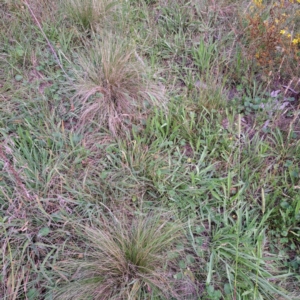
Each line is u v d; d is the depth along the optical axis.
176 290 2.29
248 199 2.74
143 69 3.38
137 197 2.70
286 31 3.53
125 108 3.18
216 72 3.59
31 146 2.87
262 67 3.56
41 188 2.63
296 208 2.54
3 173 2.64
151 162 2.83
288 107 3.38
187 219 2.61
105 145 2.97
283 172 2.91
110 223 2.51
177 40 3.79
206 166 2.94
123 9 3.98
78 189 2.65
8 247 2.28
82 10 3.77
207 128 3.13
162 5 4.18
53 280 2.28
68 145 2.93
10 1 3.86
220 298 2.30
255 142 3.04
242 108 3.31
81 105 3.18
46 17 3.79
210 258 2.38
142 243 2.30
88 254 2.33
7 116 3.03
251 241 2.51
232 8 4.17
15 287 2.23
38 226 2.47
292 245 2.52
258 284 2.31
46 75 3.44
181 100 3.30
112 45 3.38
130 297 2.14
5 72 3.38
